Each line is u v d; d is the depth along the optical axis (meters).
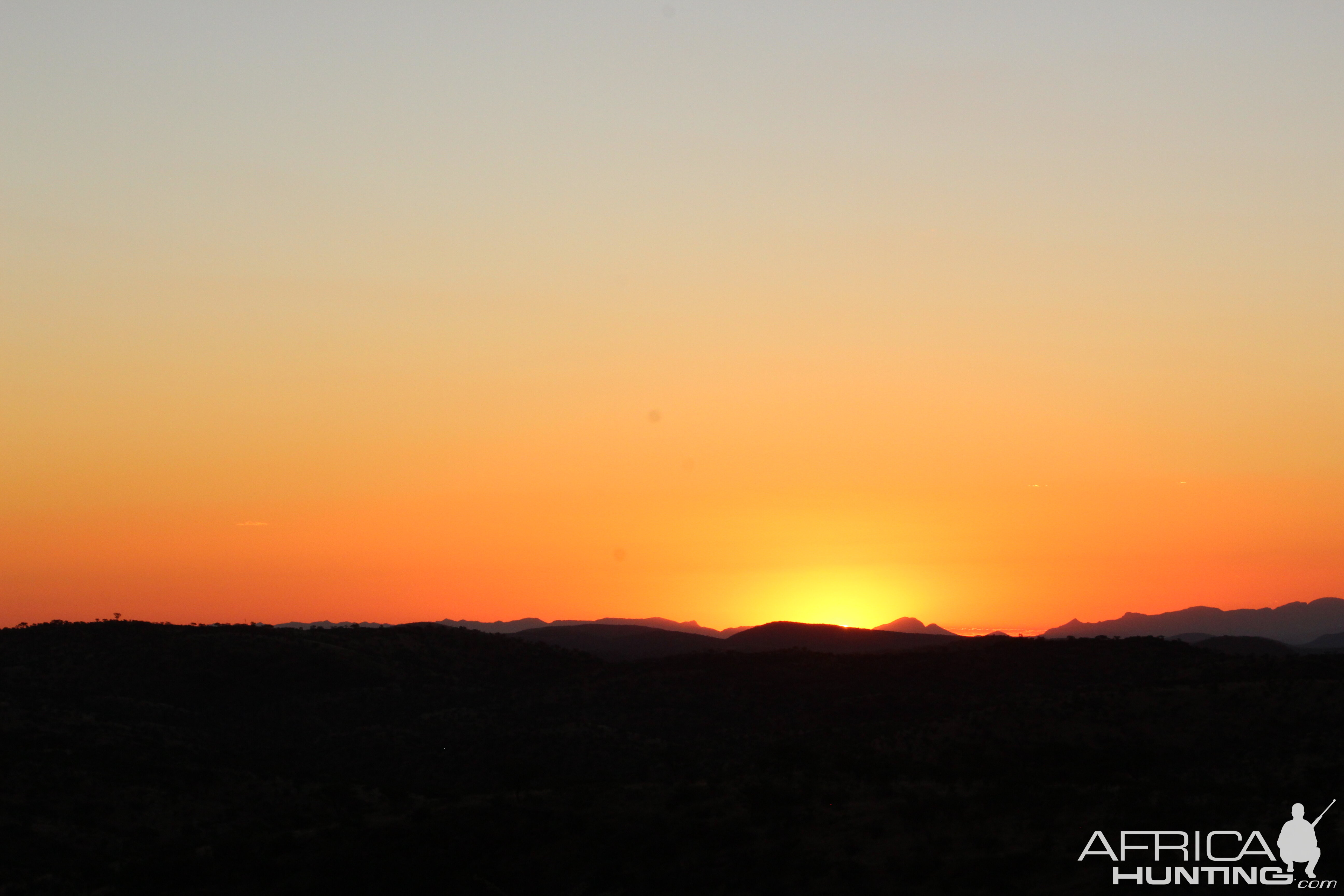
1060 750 59.56
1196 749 66.69
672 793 48.28
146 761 72.69
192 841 59.34
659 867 41.00
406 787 77.44
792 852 39.97
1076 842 37.31
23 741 76.12
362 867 44.09
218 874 45.81
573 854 43.12
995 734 71.12
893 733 76.88
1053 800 41.97
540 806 48.88
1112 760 56.41
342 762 91.69
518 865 43.12
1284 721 68.69
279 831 53.81
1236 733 68.06
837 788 46.84
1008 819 40.44
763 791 45.75
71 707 97.25
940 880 35.97
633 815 46.19
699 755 84.06
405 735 97.88
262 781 71.19
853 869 37.72
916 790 45.06
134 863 48.91
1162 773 57.44
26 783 63.53
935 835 39.66
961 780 47.47
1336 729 66.56
